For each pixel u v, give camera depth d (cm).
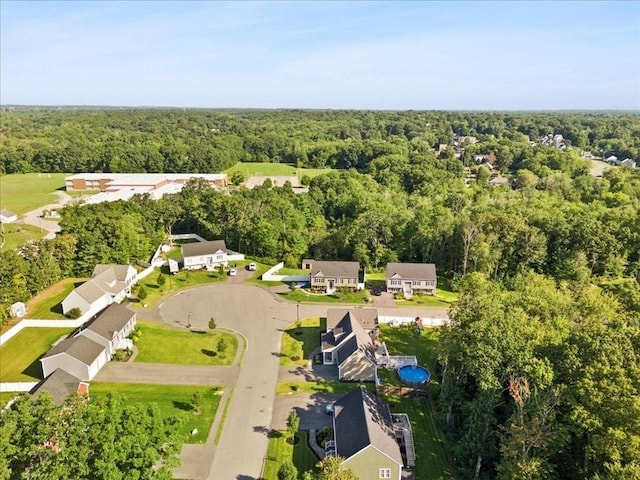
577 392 3562
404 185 15550
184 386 5378
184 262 9006
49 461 2828
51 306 7288
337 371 5784
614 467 3020
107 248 8712
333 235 10175
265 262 9706
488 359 4075
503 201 11125
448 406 4684
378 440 3984
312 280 8244
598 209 10125
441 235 9319
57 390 4697
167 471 3183
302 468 4169
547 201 11069
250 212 10531
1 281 6950
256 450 4384
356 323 6197
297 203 11919
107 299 7381
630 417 3216
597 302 5066
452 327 4816
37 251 8106
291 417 4528
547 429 3512
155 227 10844
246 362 5938
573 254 8294
